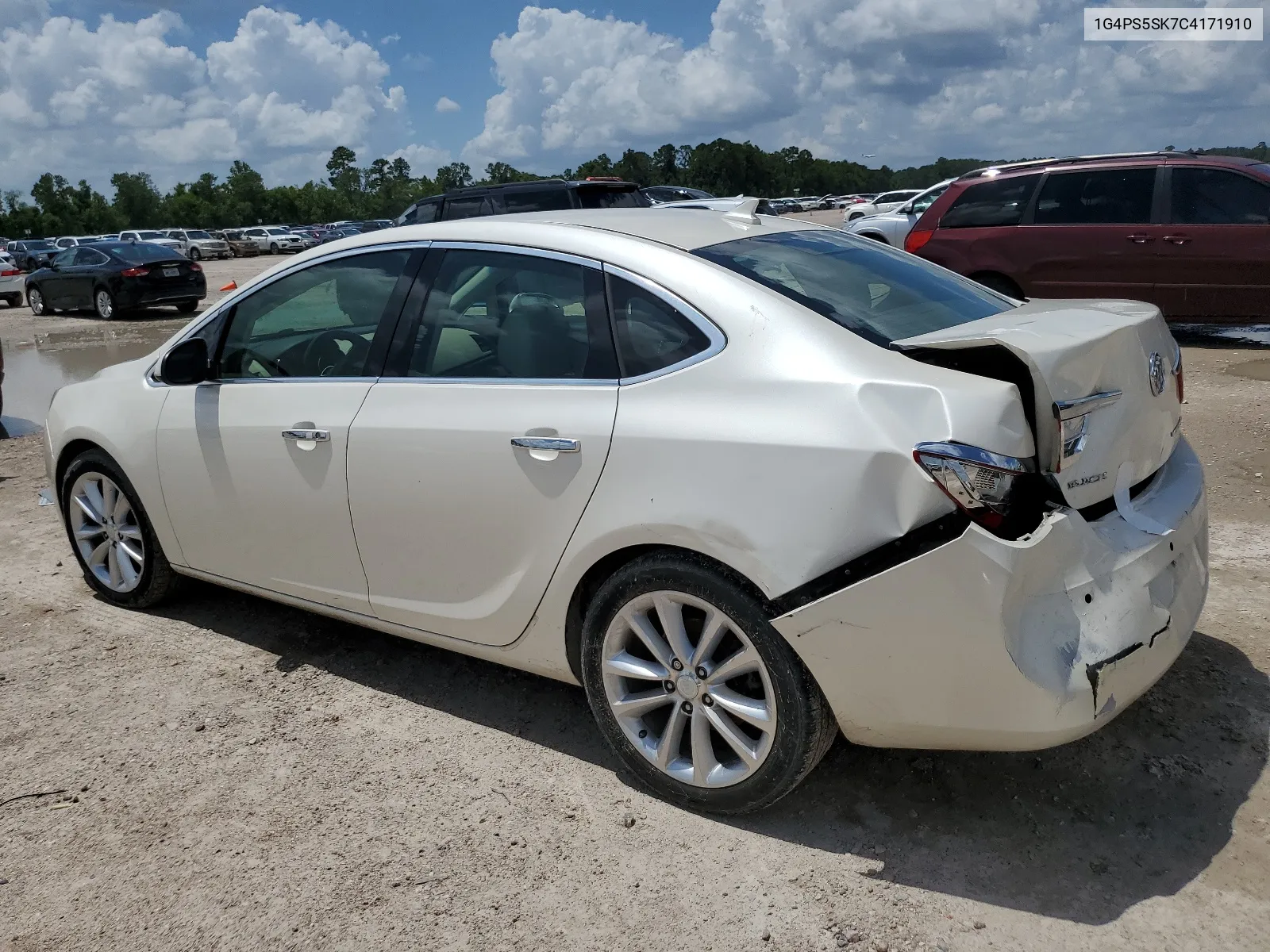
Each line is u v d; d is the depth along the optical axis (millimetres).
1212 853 2520
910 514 2289
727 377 2605
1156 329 2768
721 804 2736
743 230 3264
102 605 4469
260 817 2873
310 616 4277
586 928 2387
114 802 2979
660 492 2598
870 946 2277
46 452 4516
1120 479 2568
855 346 2555
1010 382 2408
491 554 3008
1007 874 2488
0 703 3604
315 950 2369
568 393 2838
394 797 2947
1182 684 3299
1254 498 5137
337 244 3570
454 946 2352
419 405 3123
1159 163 9297
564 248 2994
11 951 2412
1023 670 2275
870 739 2557
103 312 18719
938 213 10469
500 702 3488
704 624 2727
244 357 3754
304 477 3408
